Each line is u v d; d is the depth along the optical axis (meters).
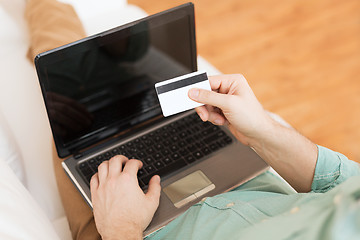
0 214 0.59
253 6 2.24
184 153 0.92
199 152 0.92
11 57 1.15
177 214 0.81
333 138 1.73
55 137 0.89
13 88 1.11
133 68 0.92
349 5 2.26
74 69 0.86
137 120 0.99
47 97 0.85
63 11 1.17
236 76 0.82
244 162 0.91
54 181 0.98
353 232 0.43
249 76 1.94
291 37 2.11
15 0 1.19
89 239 0.83
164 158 0.91
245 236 0.60
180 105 0.78
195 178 0.88
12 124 1.05
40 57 0.81
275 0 2.27
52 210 0.96
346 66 1.99
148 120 1.00
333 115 1.80
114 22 1.30
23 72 1.14
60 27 1.12
